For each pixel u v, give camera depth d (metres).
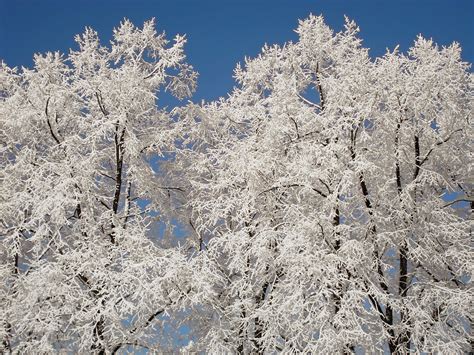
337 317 9.48
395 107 11.85
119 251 10.82
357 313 10.30
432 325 10.66
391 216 11.45
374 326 10.52
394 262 12.80
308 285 10.36
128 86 12.10
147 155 13.57
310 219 10.72
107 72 12.98
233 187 13.39
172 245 14.35
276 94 12.55
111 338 10.06
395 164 11.77
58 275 9.93
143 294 10.10
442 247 11.70
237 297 12.85
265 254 10.82
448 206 12.63
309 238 10.33
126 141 11.98
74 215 12.38
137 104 12.25
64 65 13.12
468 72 13.07
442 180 12.05
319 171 10.94
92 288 10.27
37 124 12.52
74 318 9.74
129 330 10.80
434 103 11.80
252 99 14.95
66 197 10.63
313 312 9.97
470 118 12.37
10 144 12.67
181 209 14.77
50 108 12.46
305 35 14.20
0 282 10.88
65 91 12.32
